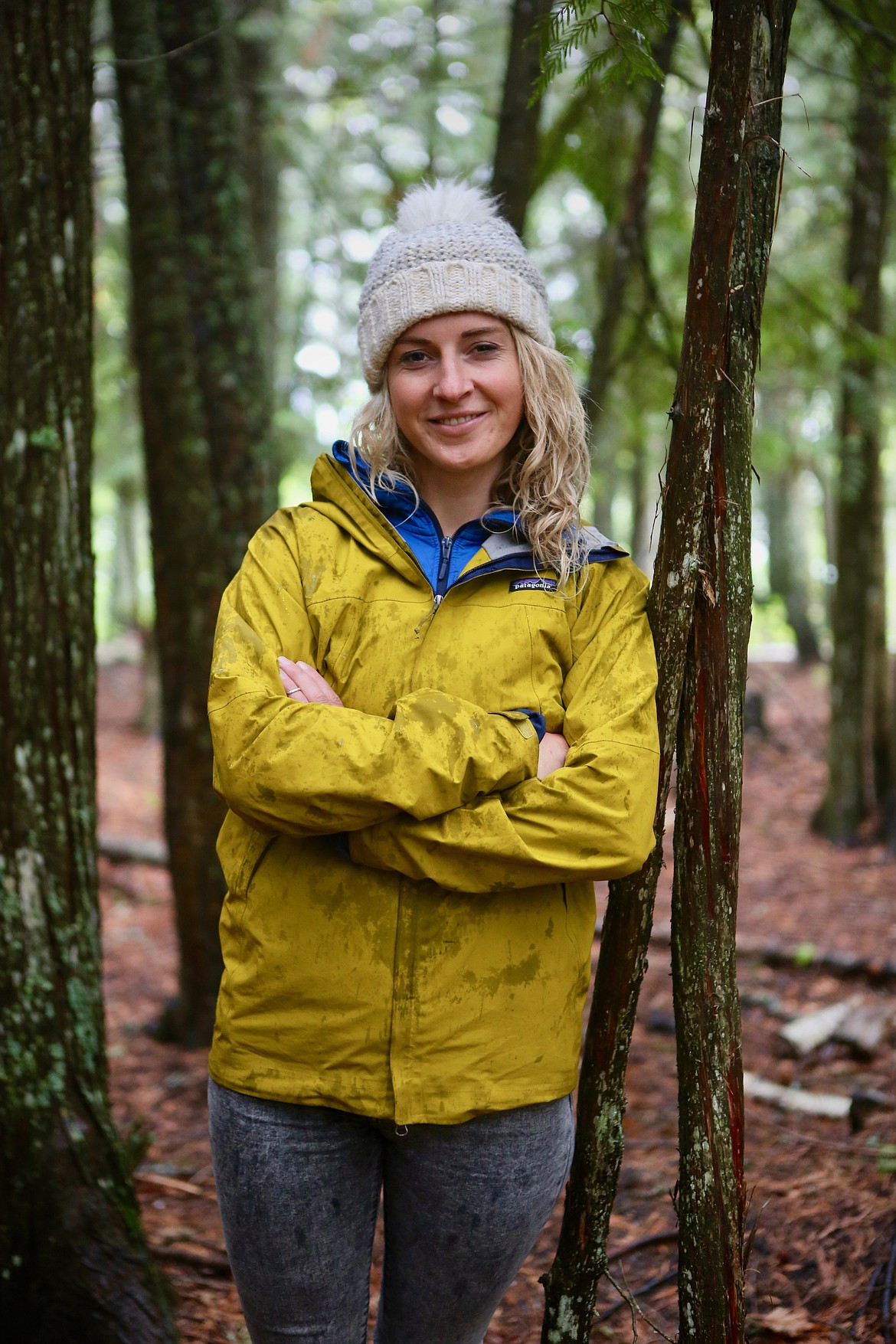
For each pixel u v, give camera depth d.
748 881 7.69
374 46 8.02
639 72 1.93
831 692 8.76
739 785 1.80
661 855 1.80
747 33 1.63
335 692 1.69
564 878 1.57
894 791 8.59
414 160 8.91
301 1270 1.64
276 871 1.63
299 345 10.45
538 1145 1.64
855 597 8.55
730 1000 1.78
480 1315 1.73
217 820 5.02
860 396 7.66
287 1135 1.61
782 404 9.67
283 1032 1.61
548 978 1.64
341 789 1.52
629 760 1.60
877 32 2.93
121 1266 2.34
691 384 1.71
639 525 12.64
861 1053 4.36
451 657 1.67
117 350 10.27
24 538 2.45
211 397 4.91
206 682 4.91
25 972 2.41
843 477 8.26
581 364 4.38
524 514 1.73
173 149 4.85
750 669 17.47
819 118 6.26
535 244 8.70
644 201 4.47
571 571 1.72
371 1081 1.58
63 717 2.51
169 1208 3.35
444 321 1.69
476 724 1.56
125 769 12.57
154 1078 4.79
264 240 9.30
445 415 1.71
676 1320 2.60
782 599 18.73
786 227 9.14
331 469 1.78
